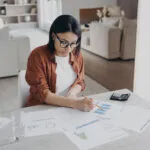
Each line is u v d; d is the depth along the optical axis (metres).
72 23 1.37
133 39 4.92
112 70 4.42
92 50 5.61
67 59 1.53
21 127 1.11
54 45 1.45
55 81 1.51
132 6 7.68
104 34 4.98
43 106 1.33
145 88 2.57
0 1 8.68
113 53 5.03
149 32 2.41
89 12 7.81
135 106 1.33
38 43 6.34
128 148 0.97
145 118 1.20
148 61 2.49
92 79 3.96
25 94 1.59
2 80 3.81
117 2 8.05
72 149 0.96
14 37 3.83
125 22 4.92
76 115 1.22
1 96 3.21
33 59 1.44
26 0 8.99
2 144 0.99
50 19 8.64
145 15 2.40
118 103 1.36
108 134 1.06
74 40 1.41
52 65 1.48
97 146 0.98
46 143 1.00
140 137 1.05
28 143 1.00
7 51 3.76
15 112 1.26
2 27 3.75
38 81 1.41
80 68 1.63
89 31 5.97
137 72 2.62
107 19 6.53
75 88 1.58
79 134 1.06
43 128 1.10
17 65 3.90
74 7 7.76
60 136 1.04
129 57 5.03
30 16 9.23
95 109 1.28
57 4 7.91
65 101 1.32
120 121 1.17
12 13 8.98
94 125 1.13
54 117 1.20
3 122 1.15
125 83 3.75
